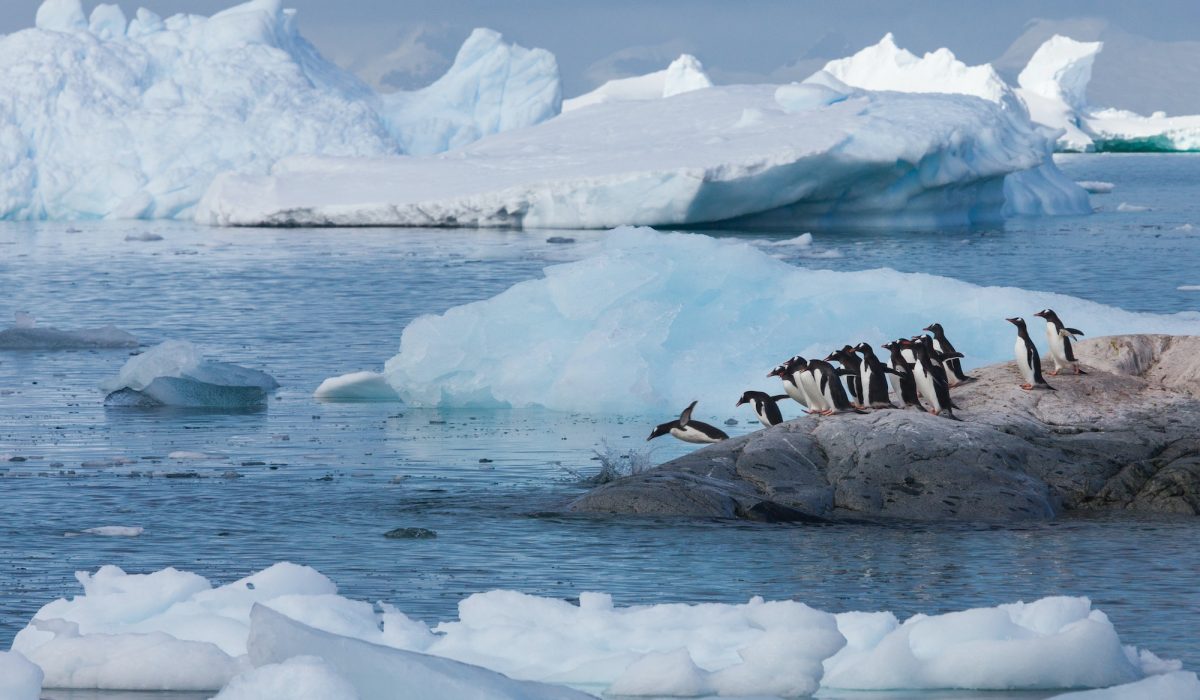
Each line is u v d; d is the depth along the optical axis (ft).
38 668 88.89
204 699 100.63
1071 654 103.50
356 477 212.64
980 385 218.38
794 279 315.58
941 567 149.89
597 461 226.79
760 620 110.63
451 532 170.09
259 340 402.11
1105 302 465.47
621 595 137.28
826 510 183.52
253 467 222.48
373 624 111.65
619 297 299.99
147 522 177.47
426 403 296.51
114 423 270.87
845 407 205.46
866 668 103.71
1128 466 194.08
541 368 291.38
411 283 553.64
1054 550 159.53
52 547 162.09
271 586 118.93
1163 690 93.50
